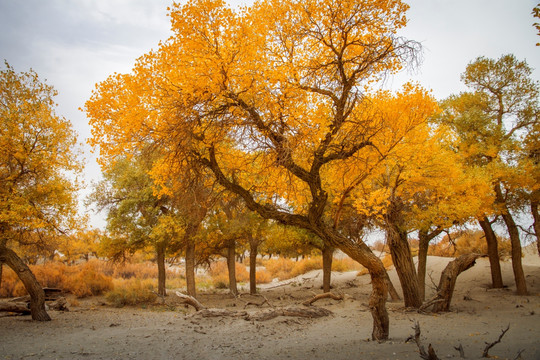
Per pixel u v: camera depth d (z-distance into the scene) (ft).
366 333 29.86
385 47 24.04
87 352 23.77
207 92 22.02
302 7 24.18
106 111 23.56
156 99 22.62
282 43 25.54
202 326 34.86
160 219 56.49
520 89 52.21
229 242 70.69
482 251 81.46
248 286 100.07
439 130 36.99
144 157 23.95
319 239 63.77
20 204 38.81
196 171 25.17
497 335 26.03
